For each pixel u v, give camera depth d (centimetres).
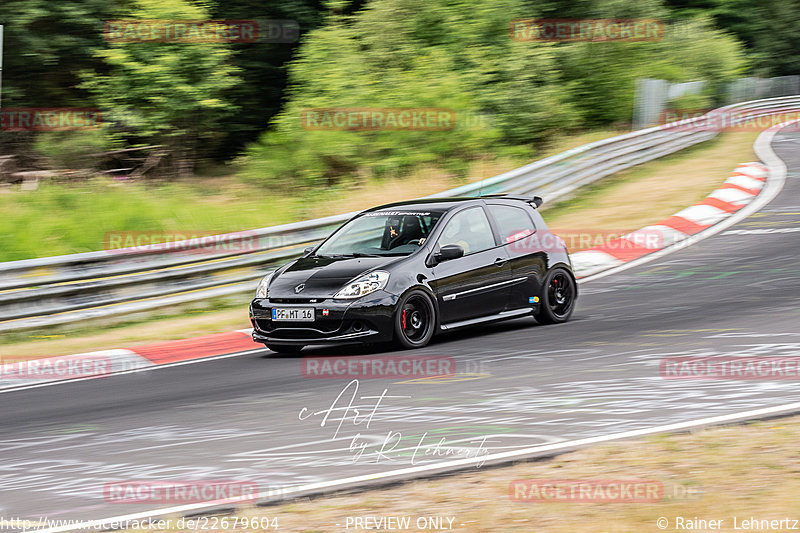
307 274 2659
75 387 2436
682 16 11362
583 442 1589
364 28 7119
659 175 5709
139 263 3369
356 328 2536
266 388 2228
